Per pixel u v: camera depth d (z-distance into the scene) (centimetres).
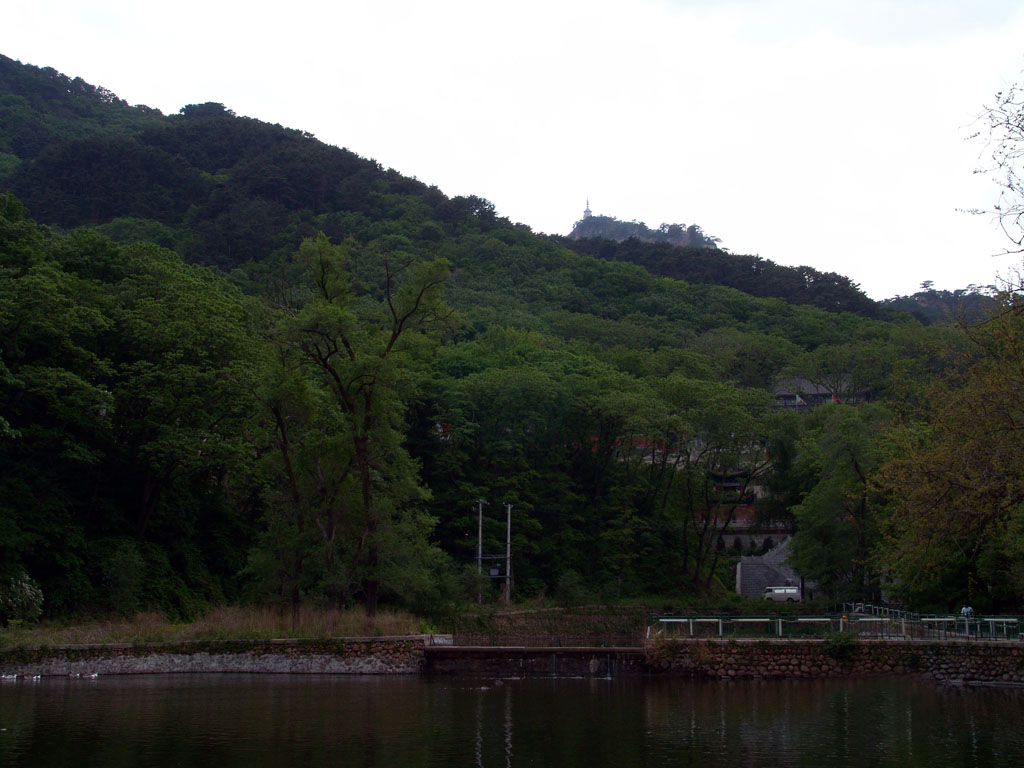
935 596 4162
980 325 1631
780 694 2892
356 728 2077
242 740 1900
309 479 3631
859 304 16925
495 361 7762
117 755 1728
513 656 3403
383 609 4294
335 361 3538
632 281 15838
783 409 9688
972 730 2172
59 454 4281
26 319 3856
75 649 2958
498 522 6312
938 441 2055
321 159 17775
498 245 15962
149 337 4253
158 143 18250
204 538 5081
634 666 3391
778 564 7569
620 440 7244
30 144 17000
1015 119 1407
